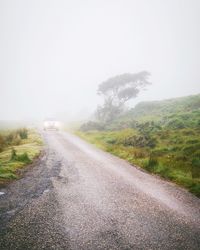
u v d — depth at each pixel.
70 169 13.41
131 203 8.41
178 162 13.70
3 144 22.30
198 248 5.71
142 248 5.65
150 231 6.46
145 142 20.52
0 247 5.59
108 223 6.86
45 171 12.88
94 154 18.80
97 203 8.36
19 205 8.06
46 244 5.74
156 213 7.60
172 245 5.81
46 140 27.22
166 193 9.55
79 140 28.38
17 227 6.54
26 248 5.57
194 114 27.78
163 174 12.46
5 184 10.41
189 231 6.50
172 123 26.30
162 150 17.33
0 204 8.15
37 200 8.54
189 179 11.02
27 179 11.26
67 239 5.98
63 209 7.78
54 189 9.80
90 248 5.61
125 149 19.77
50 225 6.67
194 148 15.87
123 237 6.12
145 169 13.89
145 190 9.89
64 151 19.83
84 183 10.73
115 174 12.51
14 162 14.41
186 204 8.41
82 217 7.21
